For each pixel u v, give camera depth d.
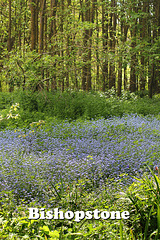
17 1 25.08
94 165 6.26
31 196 5.24
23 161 6.65
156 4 19.88
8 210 4.50
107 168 6.21
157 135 9.53
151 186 4.25
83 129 10.30
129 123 11.27
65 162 6.62
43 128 10.45
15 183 5.40
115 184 5.44
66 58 14.76
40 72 14.80
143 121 11.91
